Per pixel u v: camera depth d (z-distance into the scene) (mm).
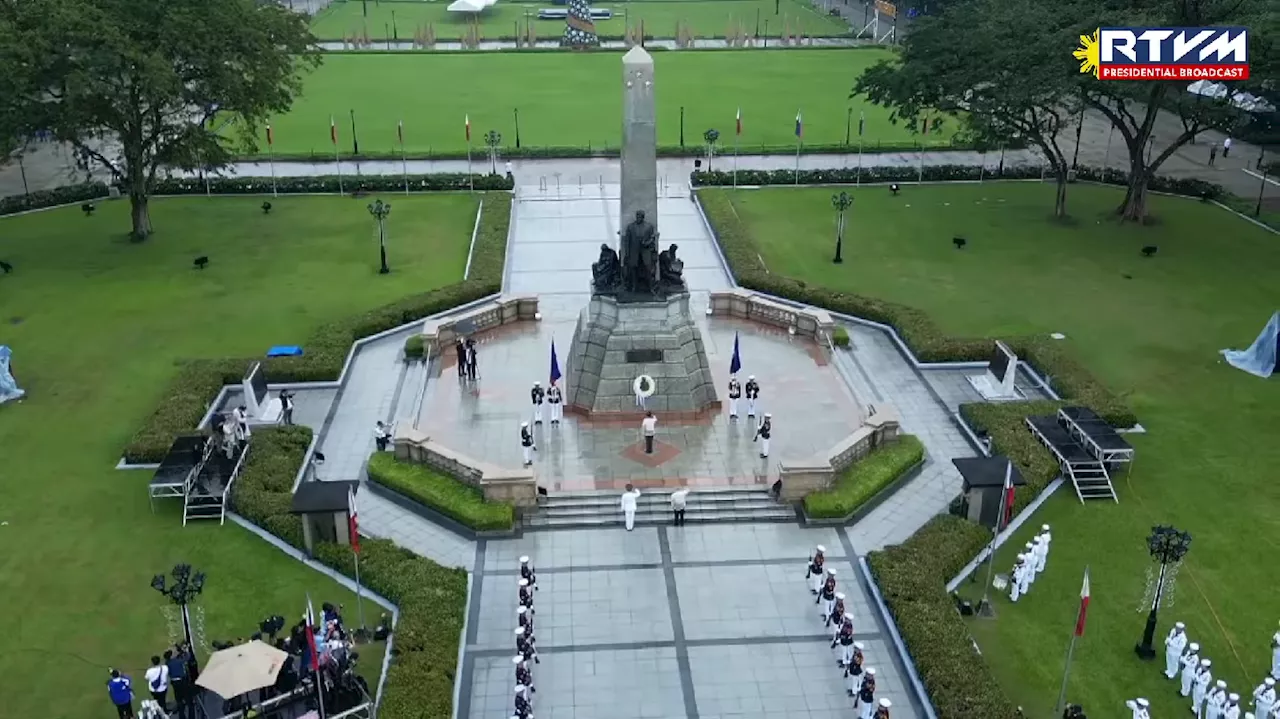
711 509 56625
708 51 195000
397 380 71562
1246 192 111250
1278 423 66000
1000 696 42750
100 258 91688
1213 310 82125
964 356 73875
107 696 43312
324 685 42125
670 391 65000
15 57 82625
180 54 89312
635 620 48719
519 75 173625
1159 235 98750
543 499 56875
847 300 82000
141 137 92562
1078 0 98125
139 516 55625
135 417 65500
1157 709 43250
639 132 61406
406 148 128125
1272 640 47156
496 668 45812
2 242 95250
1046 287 86750
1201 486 59312
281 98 98812
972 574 52031
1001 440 61938
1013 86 95812
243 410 65562
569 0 195375
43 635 46688
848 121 135875
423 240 97312
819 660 46438
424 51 192250
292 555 52875
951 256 93750
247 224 101125
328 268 90125
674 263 65812
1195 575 51656
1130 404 68125
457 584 49906
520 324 79250
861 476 58562
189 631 43062
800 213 105688
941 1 176875
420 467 59312
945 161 123812
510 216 103688
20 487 57906
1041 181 115938
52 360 72750
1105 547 53938
